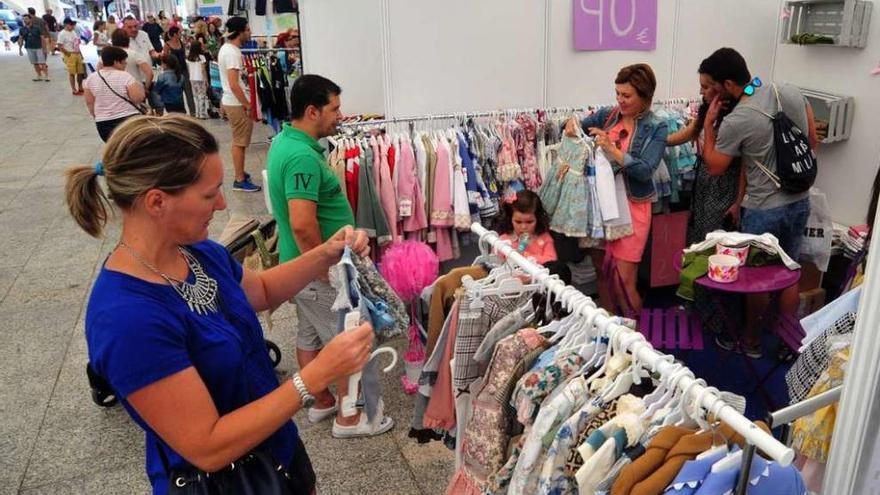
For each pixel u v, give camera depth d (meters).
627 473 1.11
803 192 3.06
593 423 1.28
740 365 3.36
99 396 2.99
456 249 3.49
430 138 3.42
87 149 8.53
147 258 1.16
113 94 5.60
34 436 2.86
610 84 4.19
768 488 1.08
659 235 3.87
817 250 3.48
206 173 1.15
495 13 3.77
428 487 2.51
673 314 3.28
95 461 2.70
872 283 1.04
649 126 3.22
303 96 2.52
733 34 4.40
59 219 5.82
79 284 4.47
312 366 1.19
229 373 1.21
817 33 4.05
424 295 2.28
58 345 3.64
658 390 1.27
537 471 1.37
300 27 4.79
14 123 10.44
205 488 1.23
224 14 11.71
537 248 3.04
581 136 3.30
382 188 3.20
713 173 3.23
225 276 1.36
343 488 2.51
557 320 1.66
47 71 17.25
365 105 4.98
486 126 3.70
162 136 1.10
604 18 4.01
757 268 2.84
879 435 1.11
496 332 1.69
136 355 1.06
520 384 1.46
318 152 2.62
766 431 1.16
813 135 3.29
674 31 4.24
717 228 3.55
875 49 3.80
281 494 1.32
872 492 1.15
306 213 2.50
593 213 3.28
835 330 1.90
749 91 3.08
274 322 3.90
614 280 3.46
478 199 3.41
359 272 1.76
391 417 2.94
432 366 2.00
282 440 1.42
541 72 3.97
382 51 3.61
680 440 1.13
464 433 1.82
